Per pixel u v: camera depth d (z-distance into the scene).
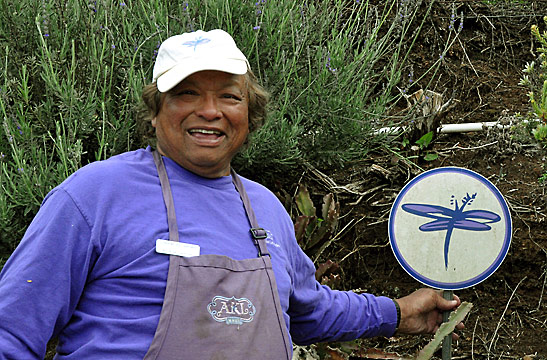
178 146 1.73
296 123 2.91
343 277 3.08
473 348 2.88
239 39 3.14
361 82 3.17
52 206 1.58
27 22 2.93
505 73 4.02
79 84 2.74
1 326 1.46
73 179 1.62
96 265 1.57
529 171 3.27
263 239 1.74
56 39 2.87
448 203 2.24
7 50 2.77
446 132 3.57
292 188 3.27
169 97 1.73
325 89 3.06
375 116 3.15
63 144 2.52
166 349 1.50
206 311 1.54
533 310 2.93
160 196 1.67
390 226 2.26
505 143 3.32
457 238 2.22
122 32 3.08
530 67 2.58
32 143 2.54
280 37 3.06
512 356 2.83
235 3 3.17
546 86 2.28
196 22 3.16
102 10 2.93
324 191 3.24
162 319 1.51
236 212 1.76
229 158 1.80
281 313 1.65
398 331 2.14
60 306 1.52
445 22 4.13
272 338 1.60
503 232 2.20
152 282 1.56
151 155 1.78
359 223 3.17
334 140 3.12
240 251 1.68
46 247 1.52
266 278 1.66
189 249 1.59
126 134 2.74
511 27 4.17
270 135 2.84
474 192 2.23
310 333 2.03
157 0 3.04
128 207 1.62
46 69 2.58
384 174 3.22
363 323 2.07
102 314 1.56
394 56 3.37
